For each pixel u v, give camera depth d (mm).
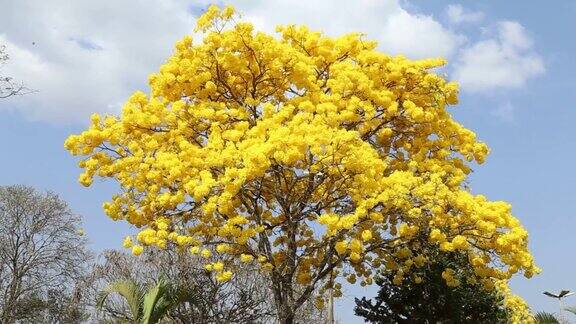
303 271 13930
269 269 12656
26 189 31250
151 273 15305
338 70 12992
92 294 17812
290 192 12859
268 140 11391
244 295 15445
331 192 12656
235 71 13242
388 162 13820
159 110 12695
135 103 12914
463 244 11703
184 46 13211
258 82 13383
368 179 11523
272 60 13008
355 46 13586
